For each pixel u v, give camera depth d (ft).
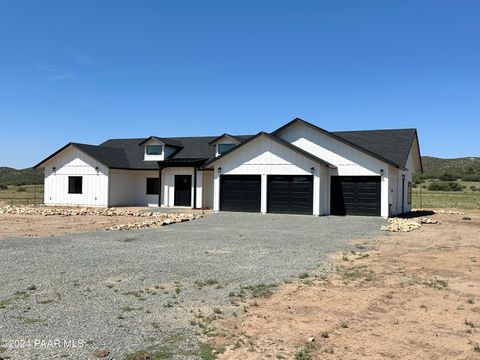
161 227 58.03
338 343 17.39
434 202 137.28
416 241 45.52
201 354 16.19
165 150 103.14
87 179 100.58
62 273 29.01
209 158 98.32
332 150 80.07
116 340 17.38
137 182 105.29
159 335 18.02
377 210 76.18
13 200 124.67
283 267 31.50
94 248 39.65
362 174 77.46
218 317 20.40
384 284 26.71
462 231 55.52
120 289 25.07
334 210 79.20
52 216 75.97
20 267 30.86
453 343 17.43
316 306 22.20
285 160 80.38
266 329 18.86
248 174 82.99
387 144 86.33
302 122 81.76
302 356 16.11
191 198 98.53
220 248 40.06
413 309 21.81
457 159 462.19
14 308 21.34
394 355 16.29
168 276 28.40
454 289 25.63
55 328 18.63
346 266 31.99
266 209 81.30
